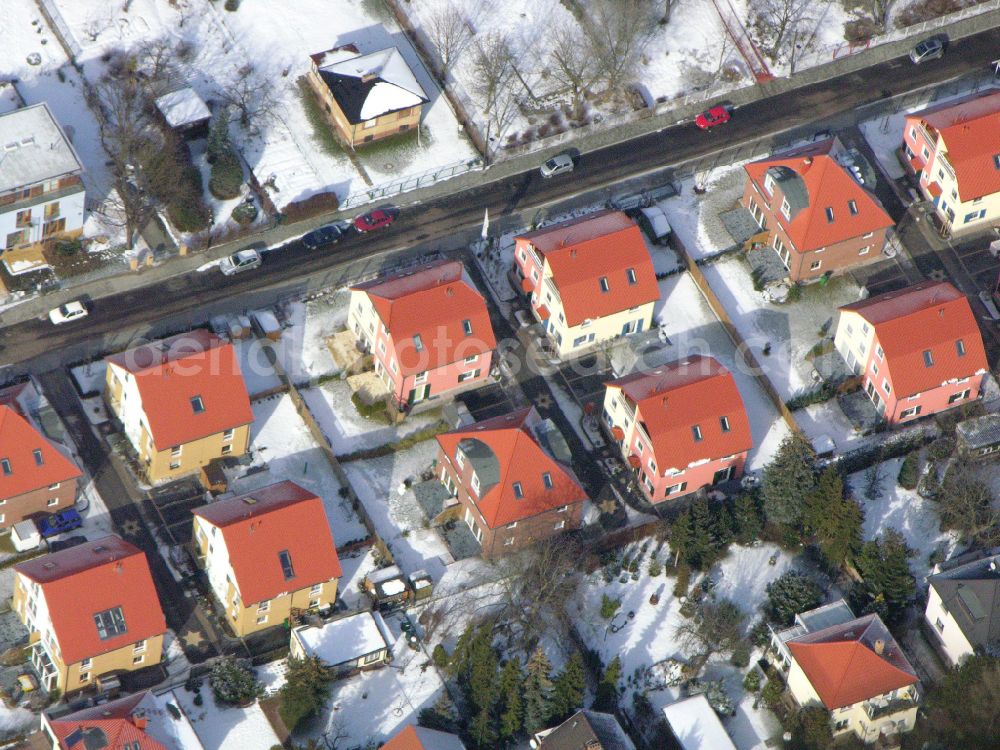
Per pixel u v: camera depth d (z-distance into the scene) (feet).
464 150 586.04
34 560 452.35
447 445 490.90
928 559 492.13
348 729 445.78
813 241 545.44
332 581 461.78
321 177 571.69
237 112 580.30
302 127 582.35
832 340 543.80
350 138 576.61
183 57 591.37
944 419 523.70
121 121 543.80
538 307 541.34
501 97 598.75
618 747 433.07
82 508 485.97
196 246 547.90
